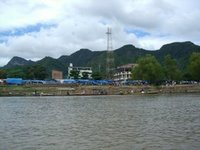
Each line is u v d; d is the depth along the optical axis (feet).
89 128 162.71
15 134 148.05
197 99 404.98
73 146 118.62
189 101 366.63
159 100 402.31
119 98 482.28
